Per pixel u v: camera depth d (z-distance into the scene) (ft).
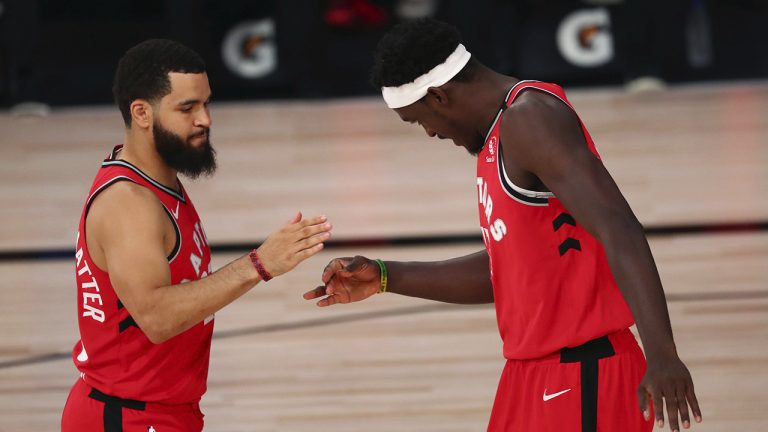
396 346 53.62
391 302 60.49
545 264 28.17
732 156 85.92
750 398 45.73
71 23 106.63
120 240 27.99
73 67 107.55
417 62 28.50
